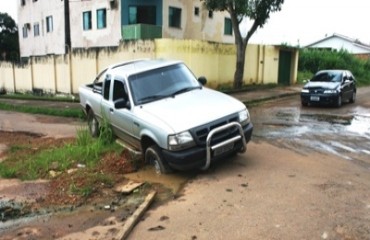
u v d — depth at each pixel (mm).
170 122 6277
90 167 7352
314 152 8000
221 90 20750
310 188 5727
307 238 4227
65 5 23672
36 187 6559
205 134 6285
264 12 20172
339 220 4629
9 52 49312
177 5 28938
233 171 6707
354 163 7117
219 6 20422
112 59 21516
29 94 27641
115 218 5121
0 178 7195
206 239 4324
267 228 4492
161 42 19344
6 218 5340
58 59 24562
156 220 4934
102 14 29203
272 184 5957
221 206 5207
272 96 19203
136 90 7281
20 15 41750
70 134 11281
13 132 12172
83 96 10172
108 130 8430
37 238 4641
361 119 12609
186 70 8008
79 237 4602
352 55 38312
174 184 6285
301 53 35688
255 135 9914
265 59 25312
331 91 15391
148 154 6945
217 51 21656
